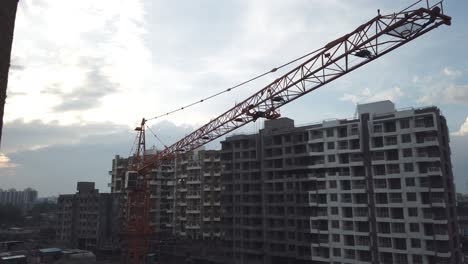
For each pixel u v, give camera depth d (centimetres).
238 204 11662
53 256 12900
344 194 9612
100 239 15400
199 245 12719
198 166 13538
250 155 11688
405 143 8844
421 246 8256
